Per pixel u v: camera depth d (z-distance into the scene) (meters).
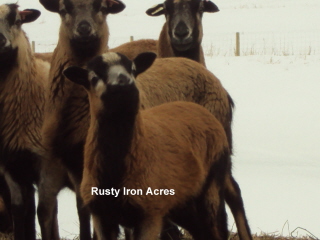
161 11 12.50
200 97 9.51
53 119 8.48
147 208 6.97
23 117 8.78
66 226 10.95
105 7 9.02
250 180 13.30
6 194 9.76
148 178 6.95
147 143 7.02
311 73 23.30
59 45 8.77
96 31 8.74
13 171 8.85
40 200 8.86
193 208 7.80
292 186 12.91
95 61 6.91
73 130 8.35
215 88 9.55
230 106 9.80
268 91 21.05
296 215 11.10
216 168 8.13
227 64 25.55
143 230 7.04
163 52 12.09
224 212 8.30
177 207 7.46
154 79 9.20
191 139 7.76
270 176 13.61
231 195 9.03
